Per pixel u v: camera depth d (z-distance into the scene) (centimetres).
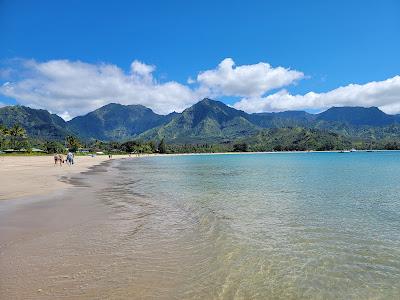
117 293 803
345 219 1623
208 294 812
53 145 16938
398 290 845
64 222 1521
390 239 1278
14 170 5125
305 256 1082
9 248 1125
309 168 6131
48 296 779
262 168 6238
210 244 1203
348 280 902
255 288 848
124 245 1180
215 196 2392
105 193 2523
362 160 10412
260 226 1475
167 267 977
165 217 1661
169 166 7375
